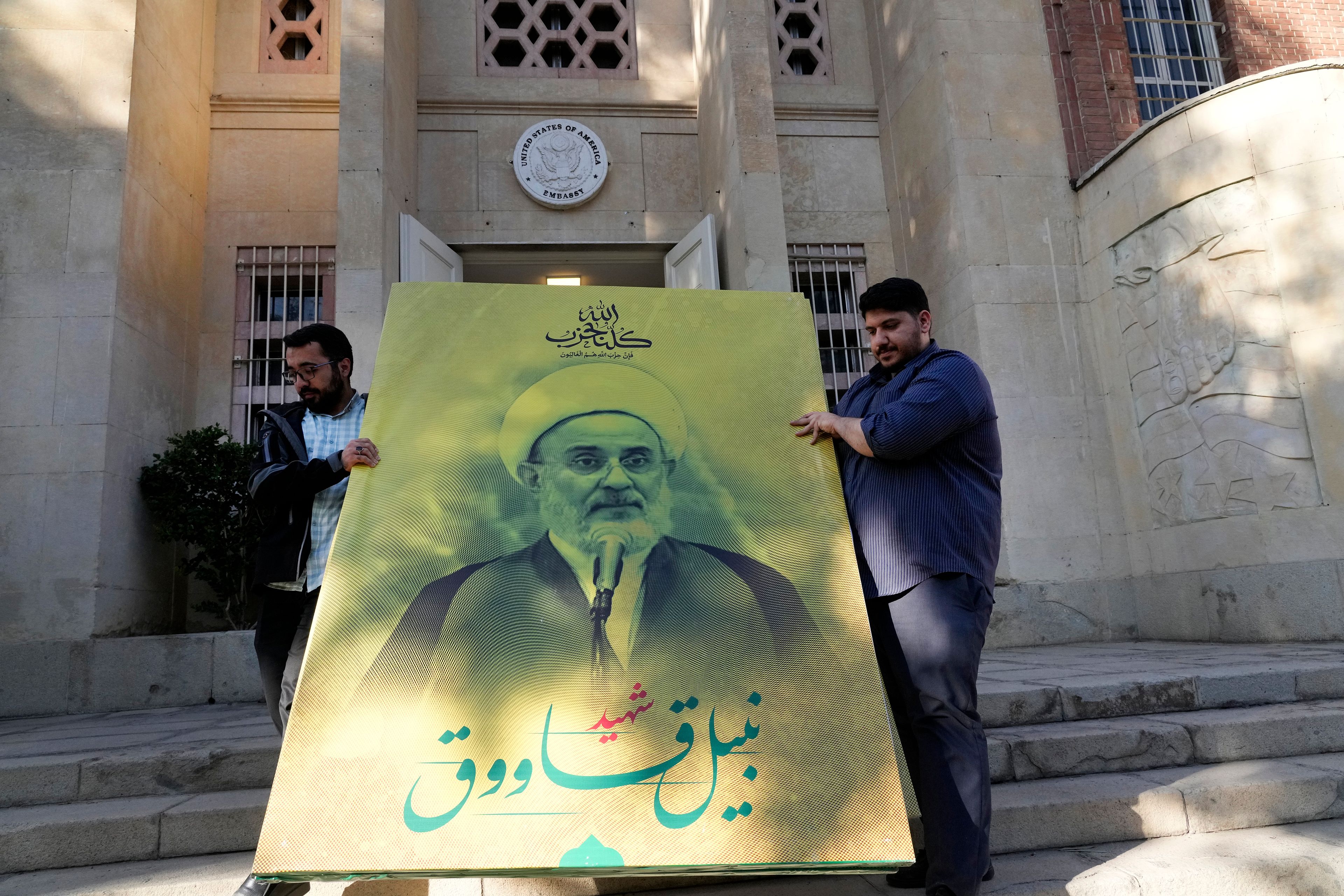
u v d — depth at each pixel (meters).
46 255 5.74
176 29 6.71
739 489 2.33
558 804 1.84
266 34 7.54
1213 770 2.88
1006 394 6.58
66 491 5.46
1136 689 3.38
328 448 2.52
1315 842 2.45
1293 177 5.43
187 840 2.56
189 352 6.78
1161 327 6.10
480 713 1.94
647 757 1.92
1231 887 2.24
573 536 2.21
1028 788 2.75
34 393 5.56
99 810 2.68
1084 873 2.26
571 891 2.24
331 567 2.10
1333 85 5.41
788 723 1.99
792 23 8.56
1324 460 5.18
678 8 8.29
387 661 1.98
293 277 7.23
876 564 2.21
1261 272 5.50
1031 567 6.34
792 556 2.22
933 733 2.06
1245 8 7.77
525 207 7.63
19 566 5.33
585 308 2.65
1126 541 6.48
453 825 1.79
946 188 7.03
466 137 7.66
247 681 5.24
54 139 5.89
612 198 7.78
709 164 7.54
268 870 1.71
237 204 7.21
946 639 2.07
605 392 2.48
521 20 8.21
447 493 2.25
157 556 6.13
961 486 2.22
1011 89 7.12
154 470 5.88
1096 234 6.75
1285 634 5.18
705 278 6.99
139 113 6.11
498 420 2.40
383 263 6.09
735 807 1.88
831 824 1.88
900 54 7.81
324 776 1.83
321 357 2.55
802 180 8.05
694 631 2.10
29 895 2.24
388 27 6.47
